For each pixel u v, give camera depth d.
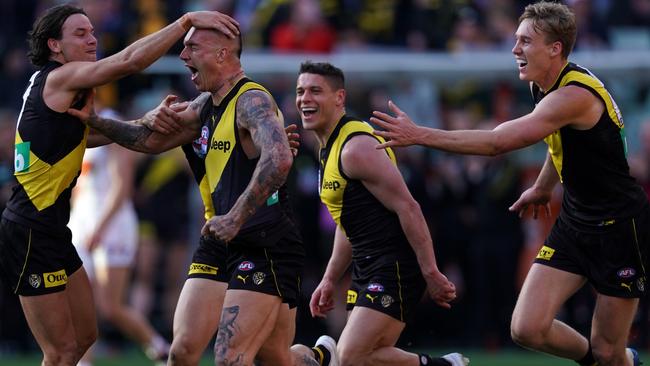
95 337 26.55
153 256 46.00
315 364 26.12
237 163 23.94
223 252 25.31
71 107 24.83
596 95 25.56
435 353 45.44
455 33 51.34
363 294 26.81
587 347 27.31
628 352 27.83
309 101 26.70
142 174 46.03
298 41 49.72
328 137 26.95
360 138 26.39
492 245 46.16
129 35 49.22
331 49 50.03
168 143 25.41
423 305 46.97
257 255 24.12
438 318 47.19
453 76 46.00
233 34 24.12
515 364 41.19
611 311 26.55
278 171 22.70
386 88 48.19
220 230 22.56
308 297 45.91
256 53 48.66
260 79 45.72
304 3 50.62
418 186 45.38
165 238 46.25
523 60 25.95
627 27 55.62
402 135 23.80
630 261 26.41
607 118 25.69
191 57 24.03
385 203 26.31
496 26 52.22
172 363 25.33
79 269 25.88
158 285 48.66
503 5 53.47
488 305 46.81
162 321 47.81
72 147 25.08
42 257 25.03
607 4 55.91
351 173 26.38
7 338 46.34
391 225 26.58
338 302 45.41
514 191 46.28
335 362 27.00
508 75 45.97
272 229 24.11
